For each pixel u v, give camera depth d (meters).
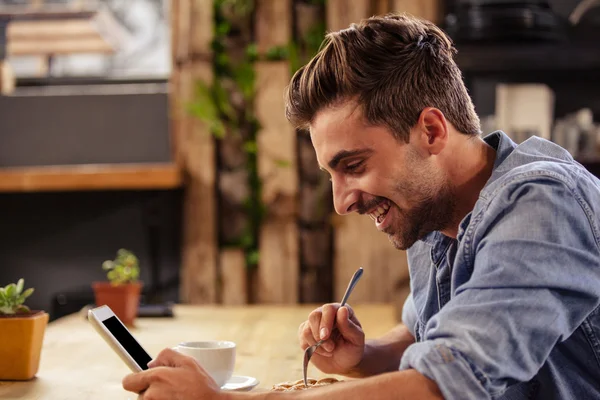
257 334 2.21
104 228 4.09
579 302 1.14
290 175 3.99
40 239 4.11
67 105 3.95
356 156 1.21
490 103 3.92
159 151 3.95
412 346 1.14
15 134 3.96
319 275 4.02
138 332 2.24
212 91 3.98
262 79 3.99
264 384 1.56
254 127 4.01
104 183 3.81
